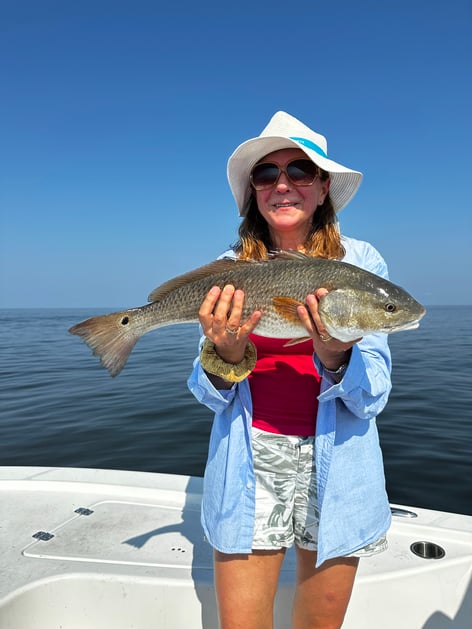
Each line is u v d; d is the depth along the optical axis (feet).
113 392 13.66
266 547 2.48
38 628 3.03
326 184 2.99
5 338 42.11
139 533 3.67
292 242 3.09
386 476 7.29
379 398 2.51
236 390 2.64
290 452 2.54
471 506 6.38
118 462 8.20
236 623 2.46
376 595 3.19
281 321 2.71
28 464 8.26
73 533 3.67
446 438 8.94
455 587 3.24
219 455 2.65
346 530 2.41
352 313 2.67
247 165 3.00
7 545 3.49
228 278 2.95
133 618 3.10
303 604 2.58
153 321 3.23
